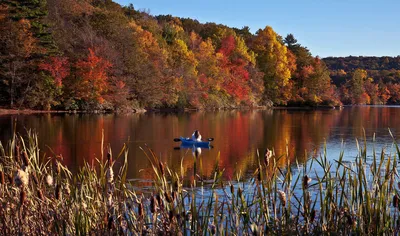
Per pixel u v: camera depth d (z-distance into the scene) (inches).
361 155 171.0
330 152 639.1
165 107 2153.1
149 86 1911.9
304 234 157.2
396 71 5565.9
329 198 174.6
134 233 151.9
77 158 555.2
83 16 1995.6
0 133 804.0
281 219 157.8
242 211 159.5
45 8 1806.1
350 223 151.7
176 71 2122.3
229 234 169.9
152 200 141.6
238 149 687.7
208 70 2394.2
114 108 1792.6
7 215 155.9
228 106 2425.0
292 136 891.4
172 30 2541.8
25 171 128.3
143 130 957.8
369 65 6599.4
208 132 965.2
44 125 1006.4
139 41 2025.1
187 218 151.9
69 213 157.9
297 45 3442.4
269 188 161.5
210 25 3452.3
